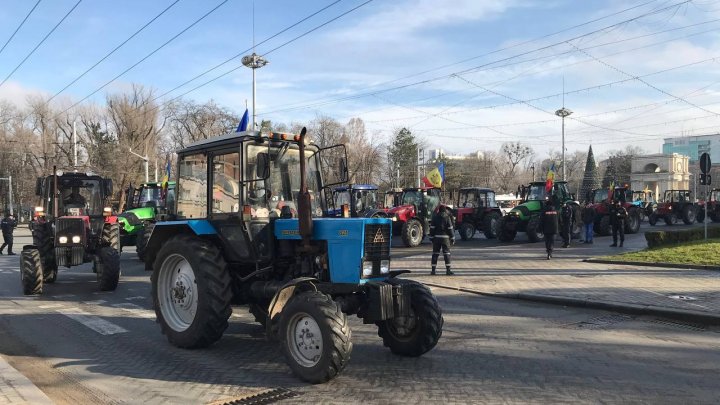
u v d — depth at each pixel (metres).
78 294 11.02
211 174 7.09
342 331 5.14
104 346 6.91
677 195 35.41
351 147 56.50
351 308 5.63
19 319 8.54
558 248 18.03
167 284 7.21
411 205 21.66
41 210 12.38
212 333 6.51
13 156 68.25
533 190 22.42
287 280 6.46
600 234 23.22
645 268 12.42
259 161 6.34
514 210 20.91
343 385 5.23
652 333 7.33
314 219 6.14
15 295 10.93
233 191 6.72
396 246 21.16
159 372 5.78
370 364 5.92
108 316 8.77
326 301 5.28
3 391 4.96
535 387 5.11
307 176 7.34
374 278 5.80
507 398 4.81
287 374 5.64
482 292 10.35
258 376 5.59
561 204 20.83
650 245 15.39
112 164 58.88
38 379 5.62
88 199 12.77
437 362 5.97
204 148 7.12
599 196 26.22
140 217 17.34
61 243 11.27
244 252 6.58
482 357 6.17
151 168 61.00
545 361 5.99
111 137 63.97
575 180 87.44
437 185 27.02
